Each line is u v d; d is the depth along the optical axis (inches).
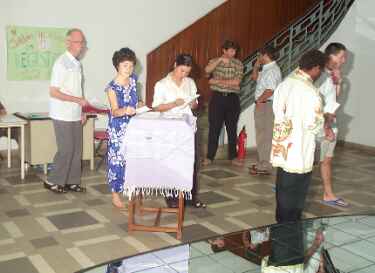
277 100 125.1
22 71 218.7
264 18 265.7
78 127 176.4
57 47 223.8
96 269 73.5
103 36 232.8
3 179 190.7
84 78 232.1
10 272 113.6
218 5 258.7
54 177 176.6
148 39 243.6
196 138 157.5
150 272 72.9
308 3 279.3
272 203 174.4
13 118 194.7
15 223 145.0
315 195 187.5
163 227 139.8
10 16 212.1
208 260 77.3
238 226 149.7
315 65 120.7
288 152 122.8
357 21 277.4
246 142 267.4
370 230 93.5
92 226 144.9
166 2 244.8
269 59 208.1
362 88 281.0
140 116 132.6
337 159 258.1
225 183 199.8
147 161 127.0
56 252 125.7
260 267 77.5
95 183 191.2
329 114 150.3
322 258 82.1
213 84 228.7
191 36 247.4
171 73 151.2
